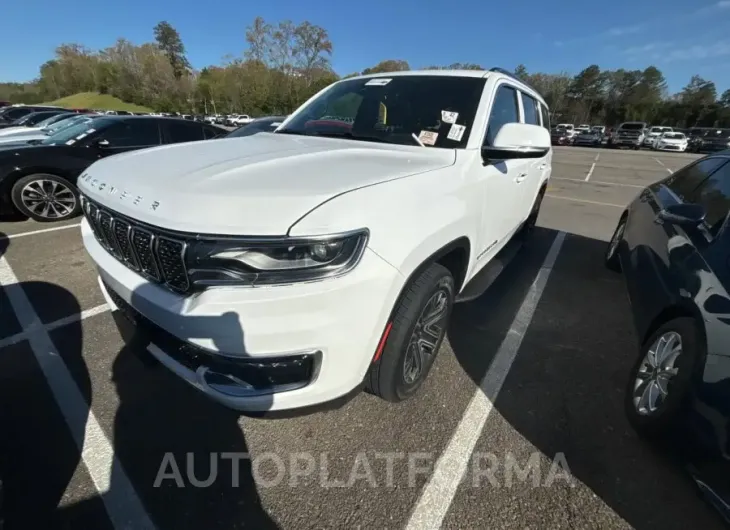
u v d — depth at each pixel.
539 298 3.58
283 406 1.55
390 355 1.86
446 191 1.96
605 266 4.45
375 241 1.51
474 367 2.56
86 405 2.13
